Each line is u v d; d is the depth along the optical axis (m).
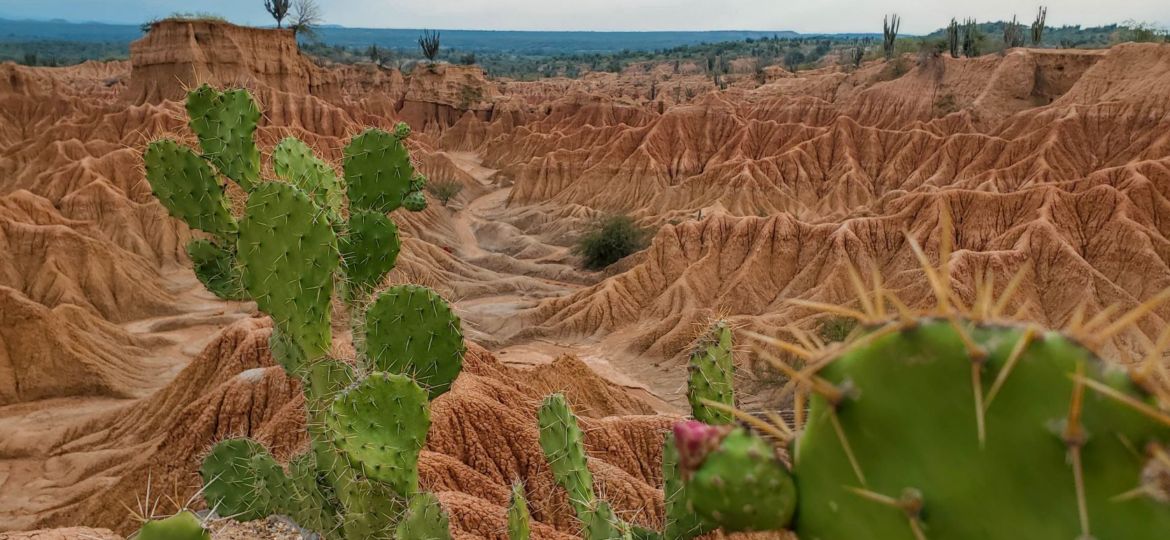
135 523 17.42
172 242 51.50
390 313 6.36
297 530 7.52
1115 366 1.92
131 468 20.50
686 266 45.84
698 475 2.40
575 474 5.59
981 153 62.69
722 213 48.00
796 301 2.38
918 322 2.13
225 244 7.64
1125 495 1.84
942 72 81.38
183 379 25.31
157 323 40.97
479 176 100.81
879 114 83.25
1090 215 40.47
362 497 5.92
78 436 26.27
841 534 2.25
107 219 51.19
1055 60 73.38
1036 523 1.94
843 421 2.20
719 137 83.00
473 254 64.12
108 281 43.84
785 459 2.48
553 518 13.31
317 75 92.56
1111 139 58.66
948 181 63.34
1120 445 1.86
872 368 2.17
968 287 35.44
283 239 6.07
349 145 7.96
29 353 31.67
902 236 42.91
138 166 7.55
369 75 128.50
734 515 2.36
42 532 9.87
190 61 78.62
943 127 72.69
